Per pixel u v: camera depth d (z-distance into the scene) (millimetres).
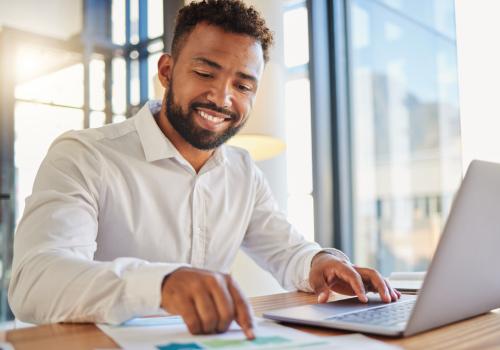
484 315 771
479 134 1962
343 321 669
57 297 716
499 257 709
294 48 2689
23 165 4109
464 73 2008
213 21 1127
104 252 1149
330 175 2768
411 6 2584
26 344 585
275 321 724
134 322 715
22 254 830
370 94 2742
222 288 623
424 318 624
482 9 1970
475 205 618
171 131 1230
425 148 2590
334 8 2787
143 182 1177
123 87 4086
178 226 1214
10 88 4137
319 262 1060
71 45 4262
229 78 1140
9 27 4156
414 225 2641
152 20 3855
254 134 1879
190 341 588
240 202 1334
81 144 1119
